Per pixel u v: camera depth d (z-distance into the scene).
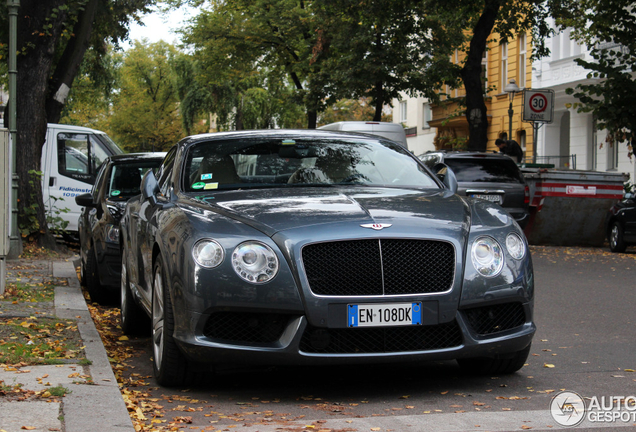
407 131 51.53
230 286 4.52
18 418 3.78
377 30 25.69
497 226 5.00
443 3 22.20
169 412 4.38
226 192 5.61
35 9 13.75
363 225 4.66
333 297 4.51
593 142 29.44
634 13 18.77
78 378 4.64
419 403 4.61
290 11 32.56
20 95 13.68
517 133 35.59
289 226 4.66
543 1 21.89
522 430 3.97
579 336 7.09
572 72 29.33
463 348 4.69
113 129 65.00
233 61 35.56
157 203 5.91
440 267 4.68
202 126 63.88
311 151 6.24
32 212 13.58
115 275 8.66
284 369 5.58
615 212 16.55
